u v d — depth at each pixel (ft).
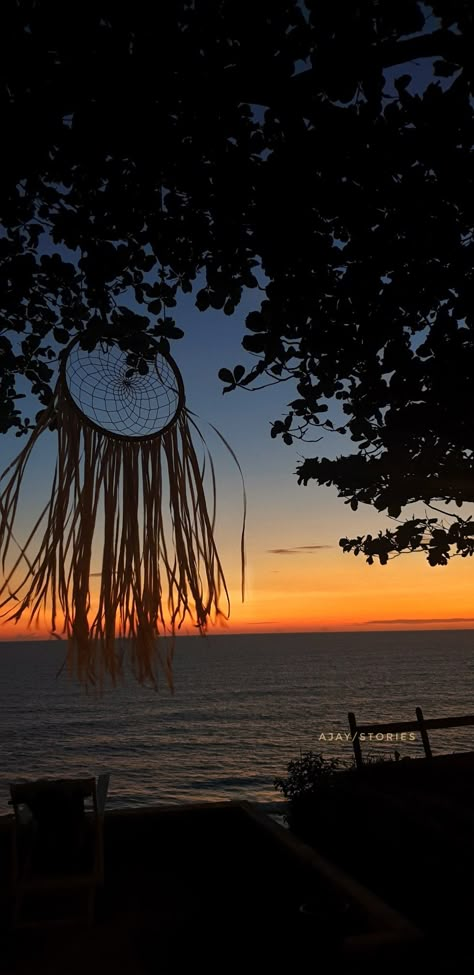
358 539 12.88
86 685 4.10
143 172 6.07
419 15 5.06
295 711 247.29
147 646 4.24
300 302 7.73
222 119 5.91
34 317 8.44
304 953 10.66
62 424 4.39
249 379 8.64
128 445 4.52
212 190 6.36
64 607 4.15
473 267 7.07
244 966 10.75
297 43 5.23
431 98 6.03
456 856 12.47
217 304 7.83
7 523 4.09
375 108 5.93
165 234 7.17
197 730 209.46
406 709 248.11
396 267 7.27
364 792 15.67
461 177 6.28
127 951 11.47
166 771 152.35
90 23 4.72
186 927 12.28
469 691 306.14
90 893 12.60
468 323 8.08
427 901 12.92
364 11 5.11
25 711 257.14
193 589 4.40
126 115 5.14
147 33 4.88
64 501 4.27
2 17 4.63
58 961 11.21
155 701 283.18
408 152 6.19
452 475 10.02
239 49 5.13
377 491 11.29
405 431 9.43
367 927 11.05
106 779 14.29
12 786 13.11
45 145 5.16
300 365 9.32
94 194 6.76
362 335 7.91
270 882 14.23
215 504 4.55
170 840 16.49
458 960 10.39
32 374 8.71
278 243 6.89
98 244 7.17
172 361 4.66
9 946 11.77
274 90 5.27
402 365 8.61
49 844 12.96
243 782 140.46
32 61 4.68
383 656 596.29
